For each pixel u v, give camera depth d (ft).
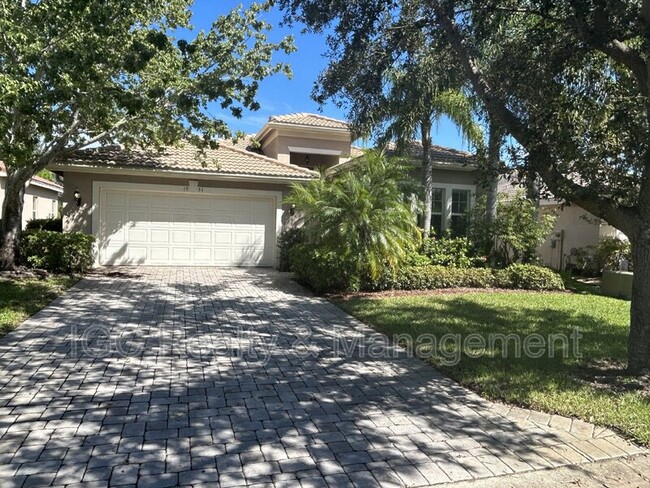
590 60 18.08
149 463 10.78
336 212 33.35
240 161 49.39
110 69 28.81
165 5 32.27
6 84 21.48
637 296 17.01
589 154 17.21
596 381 16.92
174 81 33.22
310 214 35.40
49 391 14.74
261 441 12.02
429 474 10.74
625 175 17.01
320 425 13.06
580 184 17.47
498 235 45.75
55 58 23.18
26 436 11.83
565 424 13.55
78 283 35.01
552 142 17.46
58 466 10.52
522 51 18.08
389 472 10.77
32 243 38.04
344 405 14.53
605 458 11.67
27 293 29.43
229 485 10.06
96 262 44.45
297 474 10.57
